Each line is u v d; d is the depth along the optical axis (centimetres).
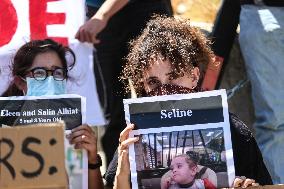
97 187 525
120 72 746
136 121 483
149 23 540
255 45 743
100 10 710
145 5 742
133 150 480
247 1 757
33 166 421
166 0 753
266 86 736
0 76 648
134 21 744
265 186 460
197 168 477
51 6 695
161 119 483
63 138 423
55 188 420
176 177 476
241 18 755
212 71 698
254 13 748
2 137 422
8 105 504
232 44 758
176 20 545
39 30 691
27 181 420
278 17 740
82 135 502
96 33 696
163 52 515
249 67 751
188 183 476
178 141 480
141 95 532
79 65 687
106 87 748
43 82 552
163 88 511
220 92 485
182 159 478
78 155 504
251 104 802
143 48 523
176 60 514
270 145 722
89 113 689
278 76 734
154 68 516
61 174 421
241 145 510
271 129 728
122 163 484
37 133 423
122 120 746
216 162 477
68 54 652
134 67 527
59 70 564
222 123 482
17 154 421
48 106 505
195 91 522
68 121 505
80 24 699
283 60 734
